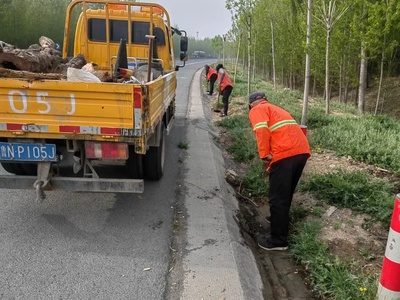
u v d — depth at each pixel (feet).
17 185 13.17
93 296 10.00
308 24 30.53
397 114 67.67
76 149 12.89
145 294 10.19
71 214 14.87
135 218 14.75
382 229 14.29
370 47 40.32
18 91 12.16
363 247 13.30
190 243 12.89
